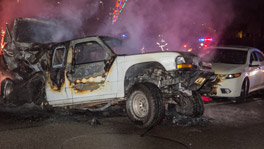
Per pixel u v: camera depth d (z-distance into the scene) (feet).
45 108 23.21
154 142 14.87
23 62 25.09
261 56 35.55
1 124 18.57
